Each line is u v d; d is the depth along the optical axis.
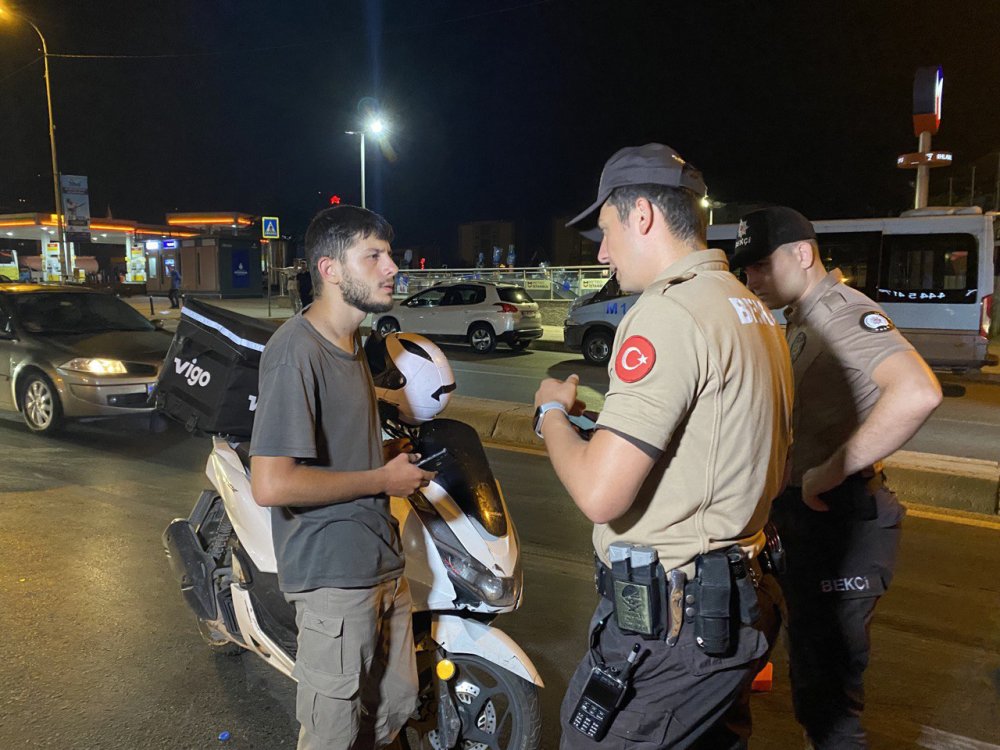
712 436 1.58
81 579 4.41
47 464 6.86
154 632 3.81
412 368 2.65
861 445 2.08
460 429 2.75
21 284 9.08
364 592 2.13
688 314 1.56
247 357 2.61
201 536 3.24
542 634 3.88
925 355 12.96
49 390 7.85
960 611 4.24
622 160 1.73
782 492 2.36
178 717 3.11
